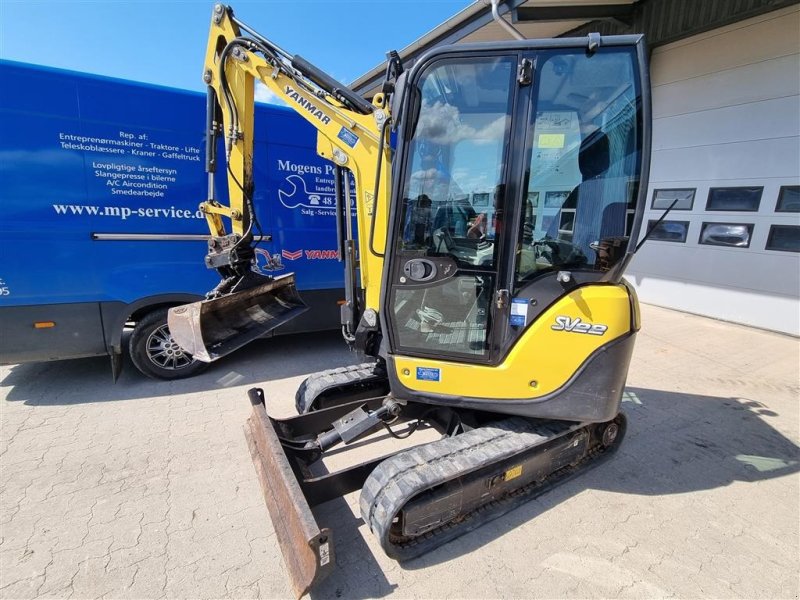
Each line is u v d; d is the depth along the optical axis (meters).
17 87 3.10
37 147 3.19
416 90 2.05
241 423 3.22
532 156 2.07
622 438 2.94
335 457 2.86
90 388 3.77
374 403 2.75
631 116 2.00
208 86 2.83
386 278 2.28
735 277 5.92
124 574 1.91
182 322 2.56
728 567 2.04
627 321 2.13
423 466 2.03
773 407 3.66
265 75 2.62
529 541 2.17
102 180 3.42
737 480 2.70
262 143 4.06
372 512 1.95
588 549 2.13
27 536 2.10
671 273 6.75
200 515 2.28
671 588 1.92
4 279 3.20
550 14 5.98
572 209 2.10
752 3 5.25
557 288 2.13
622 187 2.05
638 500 2.50
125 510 2.29
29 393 3.66
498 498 2.38
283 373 4.20
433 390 2.30
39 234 3.26
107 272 3.52
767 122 5.42
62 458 2.73
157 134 3.58
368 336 2.66
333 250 4.54
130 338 3.80
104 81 3.36
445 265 2.21
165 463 2.71
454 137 2.13
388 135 2.32
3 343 3.26
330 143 2.64
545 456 2.41
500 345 2.21
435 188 2.18
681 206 6.52
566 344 2.13
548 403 2.17
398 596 1.85
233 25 2.69
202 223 3.85
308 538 1.62
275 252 4.22
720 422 3.41
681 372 4.39
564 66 1.99
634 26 6.67
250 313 3.01
